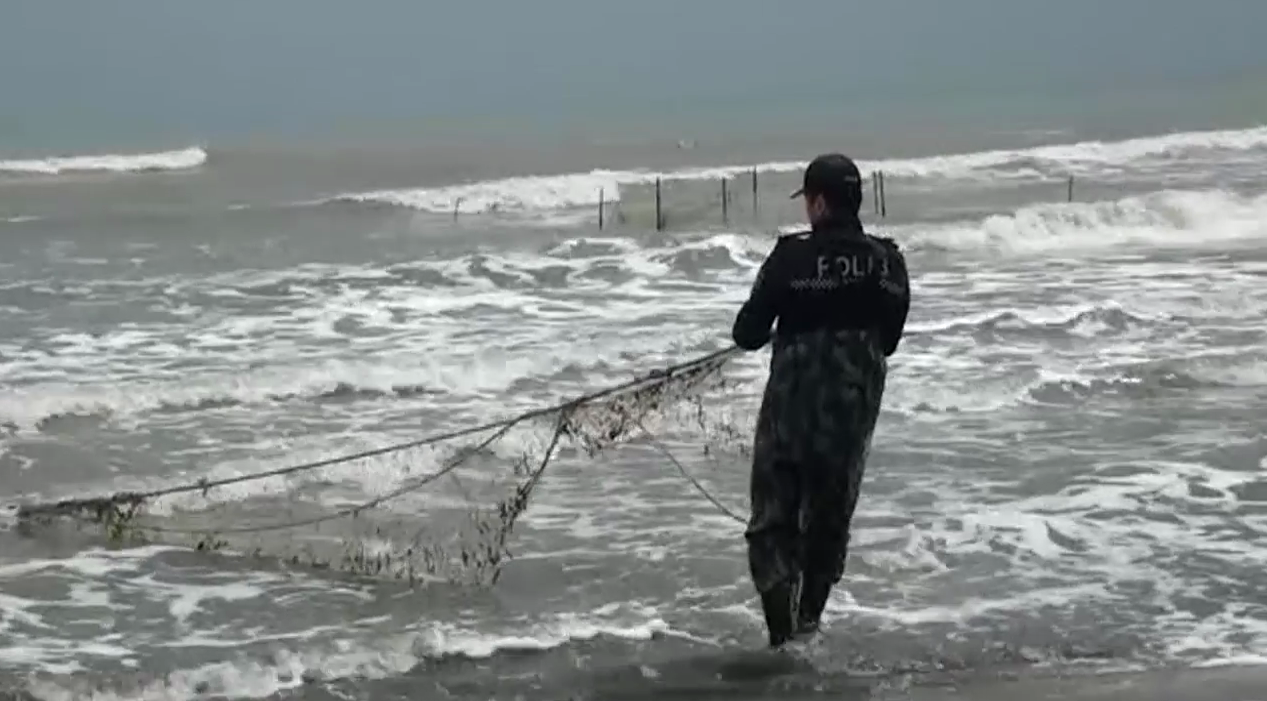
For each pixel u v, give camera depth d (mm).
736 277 17828
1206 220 22484
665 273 18031
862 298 6039
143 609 7141
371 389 11797
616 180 32750
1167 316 14227
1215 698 5773
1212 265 18328
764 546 6195
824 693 5887
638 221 25188
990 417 10633
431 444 9852
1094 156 35875
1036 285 16844
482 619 6902
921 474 9188
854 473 6137
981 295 16125
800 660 6246
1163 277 17297
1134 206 22734
